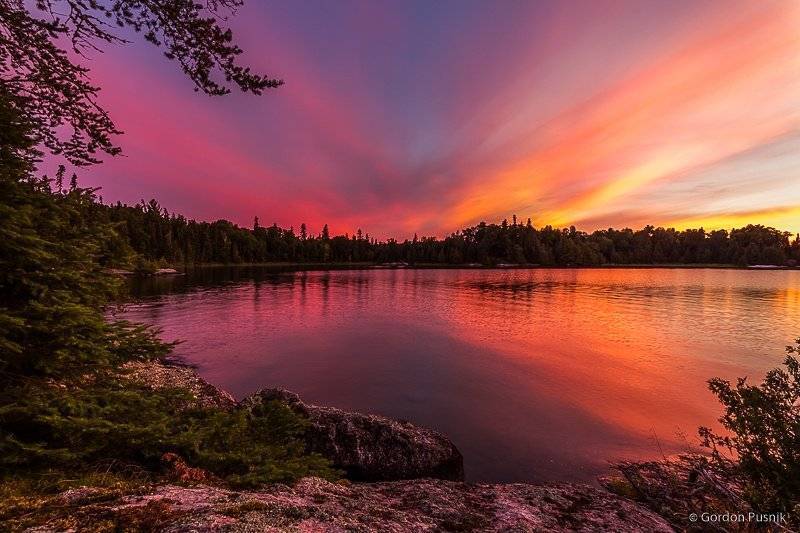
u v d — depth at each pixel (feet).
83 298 15.37
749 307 138.82
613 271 457.68
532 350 73.97
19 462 11.73
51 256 13.23
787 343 80.48
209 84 23.02
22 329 12.71
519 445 35.65
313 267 533.96
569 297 172.04
